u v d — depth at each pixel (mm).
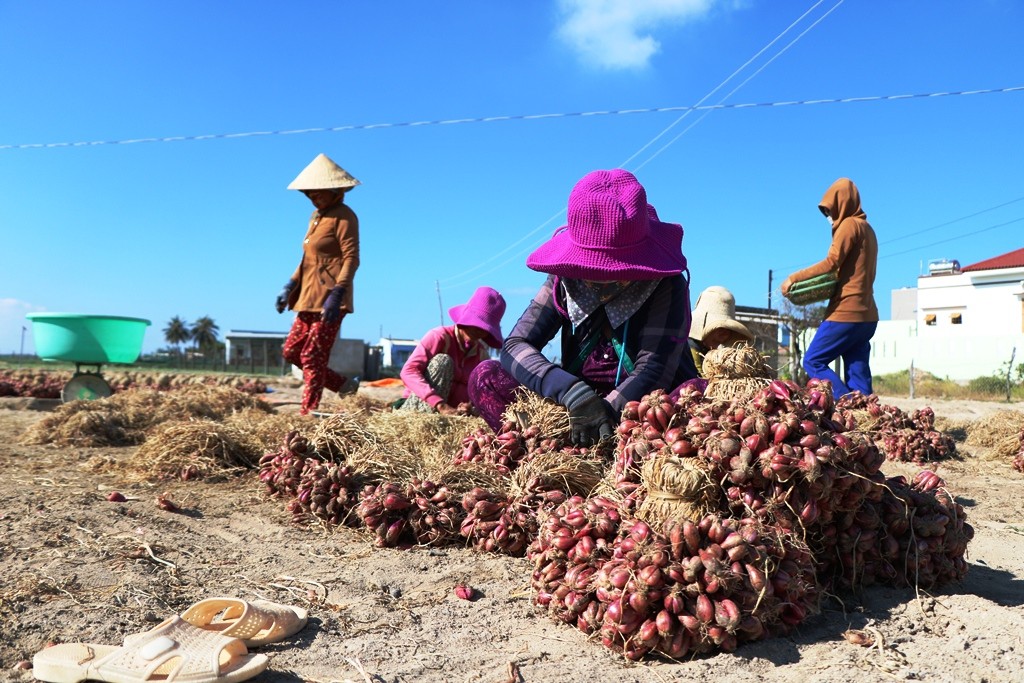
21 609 3002
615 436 3662
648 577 2566
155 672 2404
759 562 2611
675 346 4180
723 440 2877
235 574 3582
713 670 2480
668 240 4398
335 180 8844
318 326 8820
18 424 9125
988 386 27953
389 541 4035
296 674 2547
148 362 74625
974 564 3764
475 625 3014
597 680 2471
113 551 3746
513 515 3855
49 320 10672
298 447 4781
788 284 8688
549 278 4621
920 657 2521
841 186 8781
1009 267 39219
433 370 6883
